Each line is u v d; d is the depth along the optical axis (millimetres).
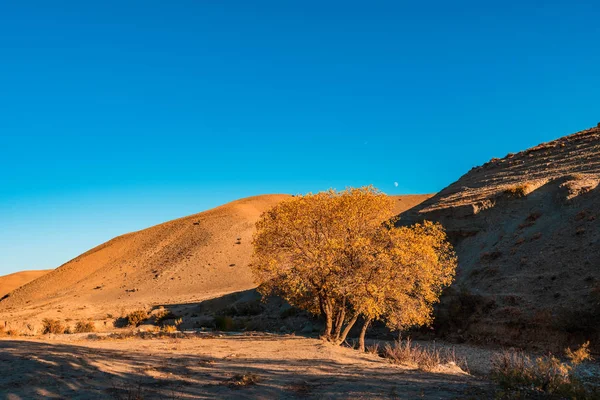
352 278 18438
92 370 9773
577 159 42312
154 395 7977
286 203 20453
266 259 20016
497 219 35812
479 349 22625
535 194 36250
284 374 10398
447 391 8555
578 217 29391
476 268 31062
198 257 88312
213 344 17578
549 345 20953
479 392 8445
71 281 93125
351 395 8180
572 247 26953
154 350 14773
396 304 18812
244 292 53062
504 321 24062
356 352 16078
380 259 18266
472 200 40312
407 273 18297
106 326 43750
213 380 9477
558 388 8320
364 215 19953
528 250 29625
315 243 19641
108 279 89062
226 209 123500
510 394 8141
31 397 7547
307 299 22312
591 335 19922
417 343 25578
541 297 24125
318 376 10203
